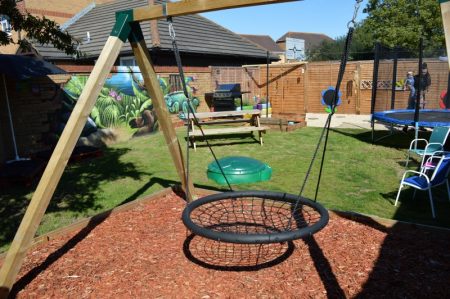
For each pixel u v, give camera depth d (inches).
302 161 278.8
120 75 376.8
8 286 105.1
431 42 899.4
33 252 134.6
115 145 362.0
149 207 179.9
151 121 422.9
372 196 195.6
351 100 620.1
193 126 341.4
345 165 263.9
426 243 131.1
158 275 115.7
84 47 645.9
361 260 121.0
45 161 272.2
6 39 205.6
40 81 308.8
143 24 591.5
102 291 107.9
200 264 122.3
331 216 159.8
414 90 450.0
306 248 131.3
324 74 637.9
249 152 317.1
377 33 1054.4
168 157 303.4
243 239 99.7
